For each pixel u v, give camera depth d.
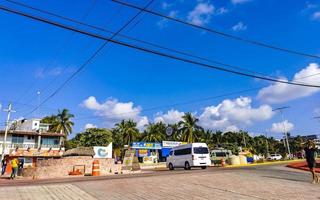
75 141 88.06
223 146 90.62
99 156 54.25
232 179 14.59
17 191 12.27
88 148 36.72
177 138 84.81
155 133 86.06
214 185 12.45
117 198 9.98
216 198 9.35
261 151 119.12
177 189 11.62
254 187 11.61
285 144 105.31
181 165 32.56
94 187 13.15
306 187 11.58
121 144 87.25
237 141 112.25
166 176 17.50
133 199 9.72
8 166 40.84
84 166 29.70
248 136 115.00
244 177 15.53
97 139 80.56
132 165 35.03
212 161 44.34
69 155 36.12
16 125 65.00
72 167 29.86
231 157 41.53
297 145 114.44
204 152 31.36
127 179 16.41
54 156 60.25
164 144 71.25
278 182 13.25
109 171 30.97
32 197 10.55
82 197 10.41
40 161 31.09
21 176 30.69
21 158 57.62
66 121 81.19
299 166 23.56
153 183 13.88
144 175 21.11
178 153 33.44
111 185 13.71
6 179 26.42
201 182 13.59
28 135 60.53
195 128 82.50
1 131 57.31
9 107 45.41
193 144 31.27
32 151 58.44
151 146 69.81
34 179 25.09
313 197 9.23
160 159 72.25
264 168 24.17
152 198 9.77
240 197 9.40
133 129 87.38
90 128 82.75
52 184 15.57
